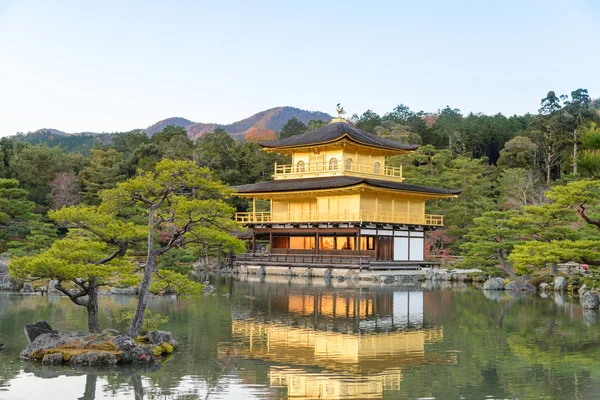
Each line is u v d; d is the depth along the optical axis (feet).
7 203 223.10
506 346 118.83
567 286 215.51
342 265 268.41
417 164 427.74
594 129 121.39
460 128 554.87
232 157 434.71
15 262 100.32
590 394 88.48
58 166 385.29
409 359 107.76
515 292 213.46
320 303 177.27
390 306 172.24
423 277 263.90
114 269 105.29
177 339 121.70
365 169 316.40
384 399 85.71
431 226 309.83
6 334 123.13
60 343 105.40
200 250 302.25
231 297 188.85
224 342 119.34
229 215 112.98
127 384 91.09
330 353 111.45
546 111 564.71
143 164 381.60
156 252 110.73
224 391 88.53
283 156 437.58
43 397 84.99
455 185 348.59
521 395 87.86
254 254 297.74
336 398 86.02
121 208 113.19
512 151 445.37
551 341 123.44
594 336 128.88
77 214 105.70
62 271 98.99
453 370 100.68
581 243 157.79
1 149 370.94
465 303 180.86
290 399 85.30
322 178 307.17
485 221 243.40
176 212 108.47
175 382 92.27
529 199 347.77
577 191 161.79
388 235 291.38
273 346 116.47
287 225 303.89
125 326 130.52
